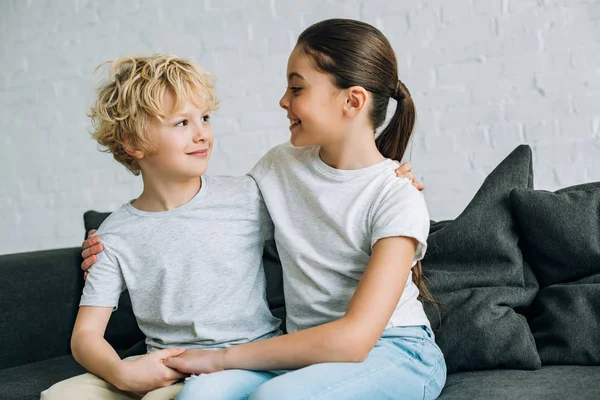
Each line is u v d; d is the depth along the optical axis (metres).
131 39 3.22
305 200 1.54
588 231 1.69
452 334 1.63
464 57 2.71
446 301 1.68
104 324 1.53
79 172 3.35
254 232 1.61
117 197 3.29
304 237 1.52
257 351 1.33
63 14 3.33
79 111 3.33
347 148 1.51
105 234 1.56
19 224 3.48
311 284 1.50
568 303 1.64
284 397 1.18
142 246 1.55
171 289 1.53
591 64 2.56
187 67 1.56
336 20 1.52
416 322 1.46
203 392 1.23
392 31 2.79
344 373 1.27
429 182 2.76
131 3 3.21
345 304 1.45
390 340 1.40
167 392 1.36
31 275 2.04
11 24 3.43
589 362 1.59
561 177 2.62
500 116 2.67
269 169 1.64
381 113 1.53
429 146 2.76
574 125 2.60
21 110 3.44
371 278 1.33
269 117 2.99
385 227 1.38
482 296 1.67
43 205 3.43
